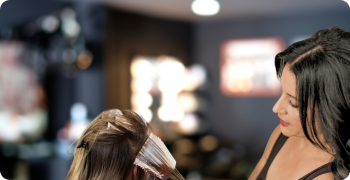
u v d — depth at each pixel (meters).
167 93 5.33
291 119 0.69
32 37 3.72
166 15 5.10
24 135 3.71
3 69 3.64
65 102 4.20
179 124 5.57
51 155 3.47
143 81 4.84
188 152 5.07
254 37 5.44
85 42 4.15
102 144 0.70
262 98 5.41
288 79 0.68
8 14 3.71
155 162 0.70
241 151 5.25
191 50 5.91
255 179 0.95
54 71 3.98
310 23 5.02
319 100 0.65
